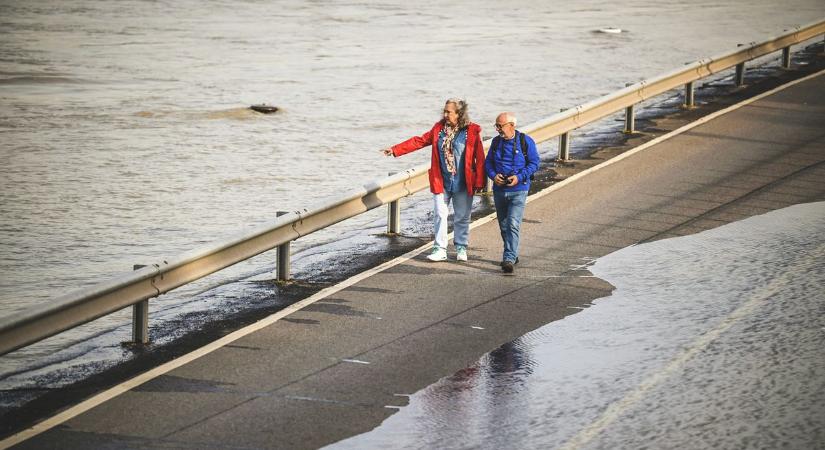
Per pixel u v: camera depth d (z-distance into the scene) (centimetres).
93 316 3434
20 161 6656
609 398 3209
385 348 3631
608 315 3934
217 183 6197
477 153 4541
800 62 9112
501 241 4947
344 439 2948
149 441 2931
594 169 6119
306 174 6397
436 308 4031
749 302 4022
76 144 7119
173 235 5238
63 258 4888
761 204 5347
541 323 3866
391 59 10362
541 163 6316
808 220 5066
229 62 10269
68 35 12075
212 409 3144
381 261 4653
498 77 9338
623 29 12325
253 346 3659
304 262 4688
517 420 3067
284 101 8481
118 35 12100
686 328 3778
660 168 6081
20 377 3441
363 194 4719
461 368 3456
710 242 4781
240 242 4031
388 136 7338
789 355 3509
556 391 3272
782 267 4412
